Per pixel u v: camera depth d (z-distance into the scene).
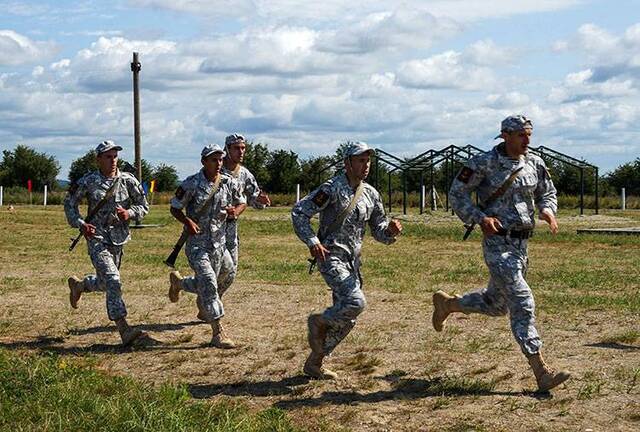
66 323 10.67
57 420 5.96
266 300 12.70
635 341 9.40
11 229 28.23
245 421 6.11
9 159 71.06
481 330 10.08
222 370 8.13
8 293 13.37
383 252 21.30
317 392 7.28
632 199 55.78
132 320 10.98
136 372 8.12
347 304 7.36
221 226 9.60
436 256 20.11
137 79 30.52
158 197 57.56
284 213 42.44
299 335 9.84
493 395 7.09
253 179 10.62
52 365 7.59
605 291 13.63
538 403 6.85
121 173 9.72
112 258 9.65
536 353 7.12
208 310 9.23
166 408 6.29
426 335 9.75
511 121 7.23
